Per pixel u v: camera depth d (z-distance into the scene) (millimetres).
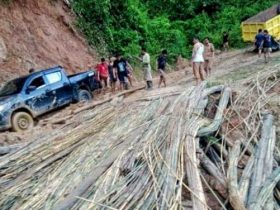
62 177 8875
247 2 33344
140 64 24984
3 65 18578
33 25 20922
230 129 11102
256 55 23750
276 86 14602
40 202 7992
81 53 22359
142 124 11172
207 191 8305
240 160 9586
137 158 8883
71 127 12758
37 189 8586
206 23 31938
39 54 20234
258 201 7508
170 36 28609
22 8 20922
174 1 32844
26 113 14781
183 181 8117
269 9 26906
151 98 14266
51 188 8469
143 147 9359
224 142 10375
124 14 26500
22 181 9195
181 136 9602
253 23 24891
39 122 14914
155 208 7176
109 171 8539
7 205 8242
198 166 8609
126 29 26219
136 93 17672
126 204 7324
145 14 29188
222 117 11523
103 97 17719
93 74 18094
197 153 9266
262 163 9023
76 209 7418
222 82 15086
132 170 8500
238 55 24875
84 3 24281
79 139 11203
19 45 19719
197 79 17188
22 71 18875
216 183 8414
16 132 13984
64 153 10320
